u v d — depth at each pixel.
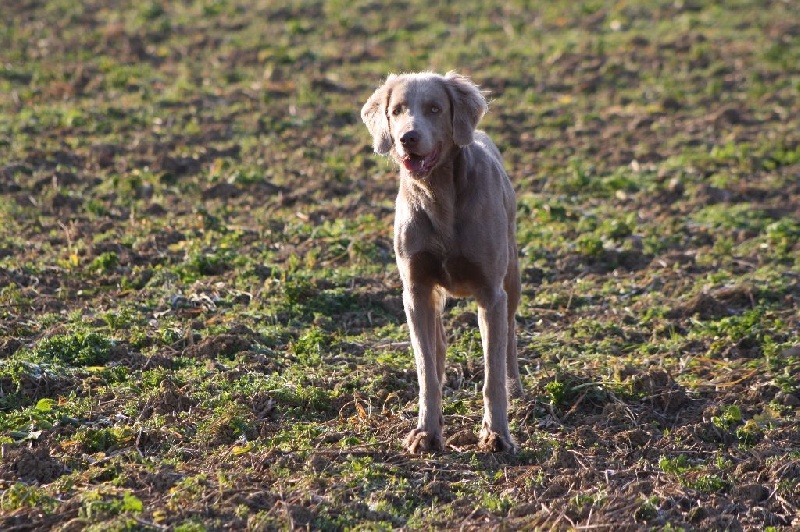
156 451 8.14
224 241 13.35
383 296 11.86
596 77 21.09
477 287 8.54
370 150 17.38
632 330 11.17
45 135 17.28
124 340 10.32
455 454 8.14
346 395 9.27
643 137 18.19
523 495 7.42
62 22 23.77
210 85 20.42
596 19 24.95
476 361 10.17
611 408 9.00
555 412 9.04
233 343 10.29
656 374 9.56
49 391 9.23
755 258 13.23
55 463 7.75
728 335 10.89
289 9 25.42
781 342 10.68
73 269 12.20
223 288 11.82
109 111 18.56
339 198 15.38
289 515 6.88
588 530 6.87
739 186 15.77
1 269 11.94
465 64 21.94
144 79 20.61
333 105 19.58
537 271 13.03
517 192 15.97
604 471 7.80
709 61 21.95
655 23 24.70
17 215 14.12
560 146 17.83
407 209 8.50
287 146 17.48
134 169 16.00
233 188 15.38
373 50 22.77
